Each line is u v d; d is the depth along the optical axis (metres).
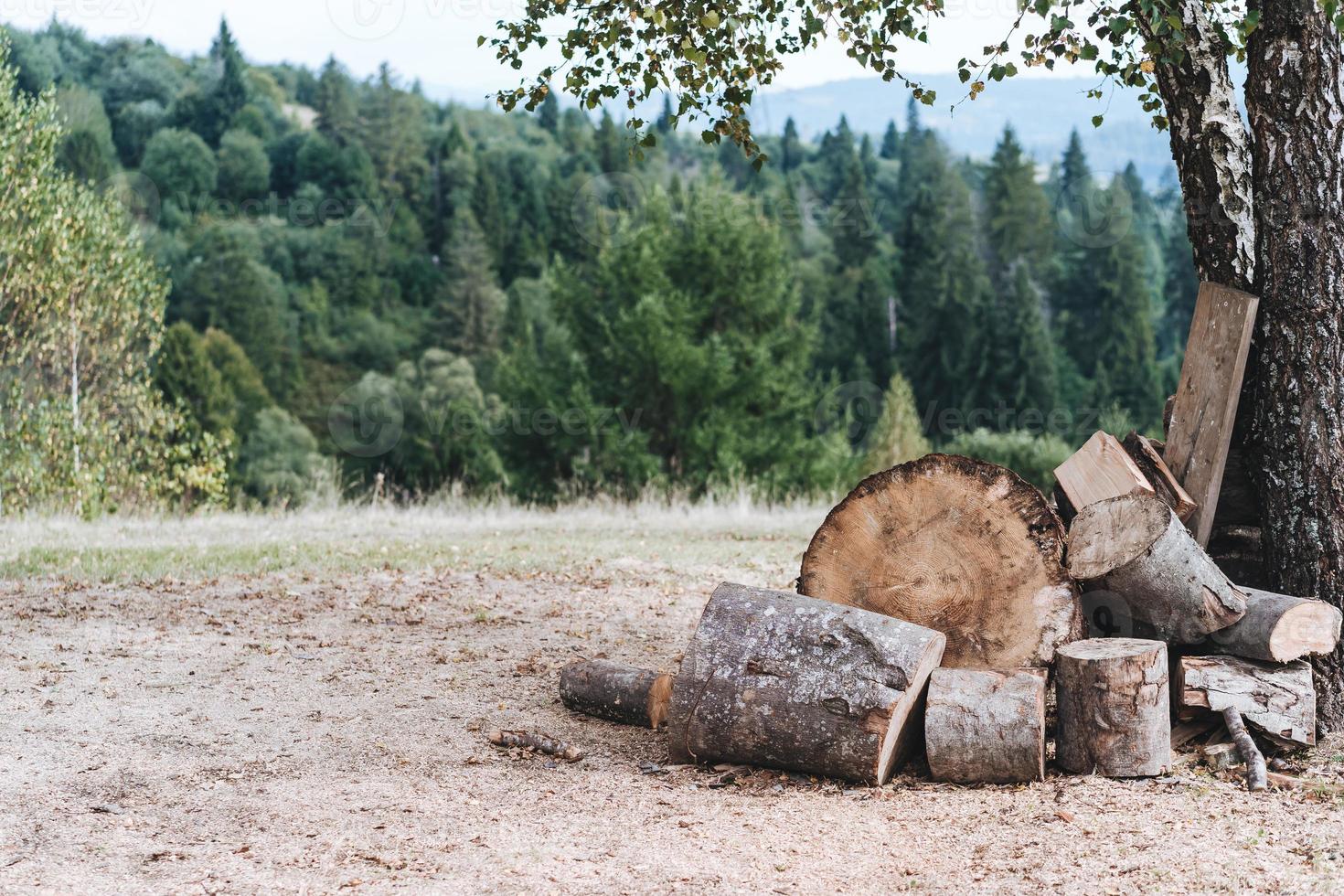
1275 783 5.05
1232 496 6.13
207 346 58.47
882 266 102.25
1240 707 5.34
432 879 4.25
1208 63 5.88
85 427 16.62
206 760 5.59
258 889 4.16
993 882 4.14
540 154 124.56
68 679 6.77
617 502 16.84
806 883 4.20
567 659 7.57
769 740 5.34
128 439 17.61
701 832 4.72
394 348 86.50
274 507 16.03
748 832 4.71
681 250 29.81
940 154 136.88
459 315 86.94
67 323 16.48
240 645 7.66
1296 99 5.76
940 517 5.92
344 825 4.82
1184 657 5.52
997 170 105.44
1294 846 4.36
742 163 108.00
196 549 11.34
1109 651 5.27
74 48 93.44
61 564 10.16
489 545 12.09
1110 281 87.38
